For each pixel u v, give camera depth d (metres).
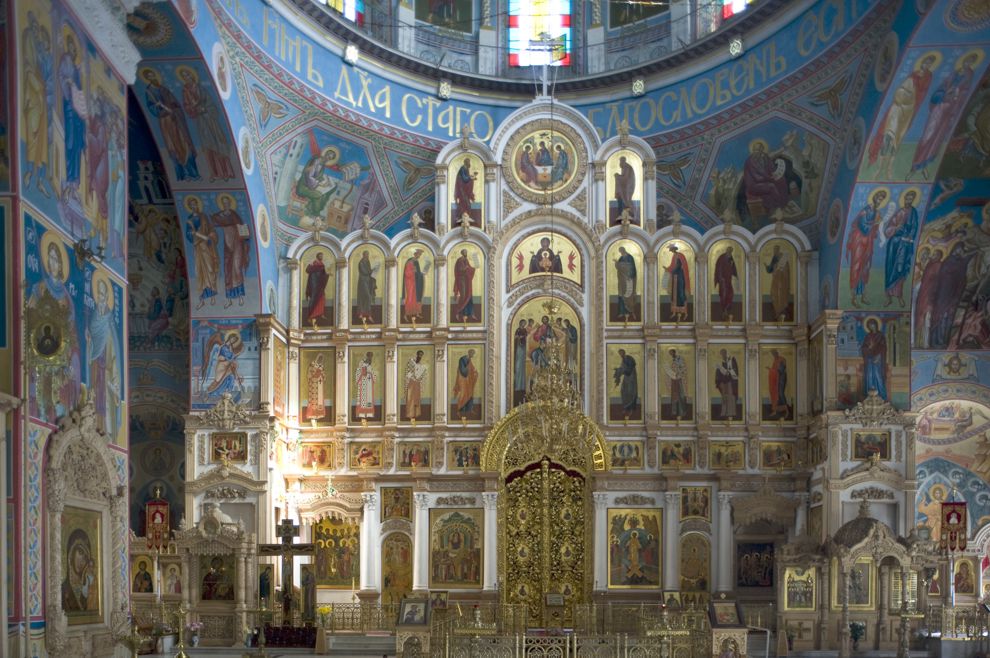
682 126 41.62
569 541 40.12
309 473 40.72
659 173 42.81
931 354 39.91
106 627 24.11
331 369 41.38
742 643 29.48
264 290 39.09
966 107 34.12
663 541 39.75
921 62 32.66
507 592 39.97
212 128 35.00
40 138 21.88
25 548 20.48
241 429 38.16
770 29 38.38
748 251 40.88
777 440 40.28
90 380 24.08
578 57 44.81
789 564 36.22
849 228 37.69
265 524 37.75
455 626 32.56
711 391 40.66
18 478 20.34
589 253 41.38
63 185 22.98
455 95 42.78
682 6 42.62
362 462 40.84
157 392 40.00
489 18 44.94
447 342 41.16
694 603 38.03
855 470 37.44
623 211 41.25
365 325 41.34
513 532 40.25
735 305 40.91
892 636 35.69
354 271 41.69
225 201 37.06
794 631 36.00
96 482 23.97
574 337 41.16
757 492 39.34
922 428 41.84
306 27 38.28
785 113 39.00
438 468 40.44
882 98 34.19
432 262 41.53
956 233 38.19
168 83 33.44
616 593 39.47
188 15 30.95
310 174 41.38
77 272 23.55
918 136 35.12
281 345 40.25
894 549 34.97
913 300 39.62
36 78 21.75
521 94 43.62
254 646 35.34
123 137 26.62
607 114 43.31
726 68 40.16
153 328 40.22
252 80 36.41
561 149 41.81
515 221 41.53
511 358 41.06
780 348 40.69
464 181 41.94
